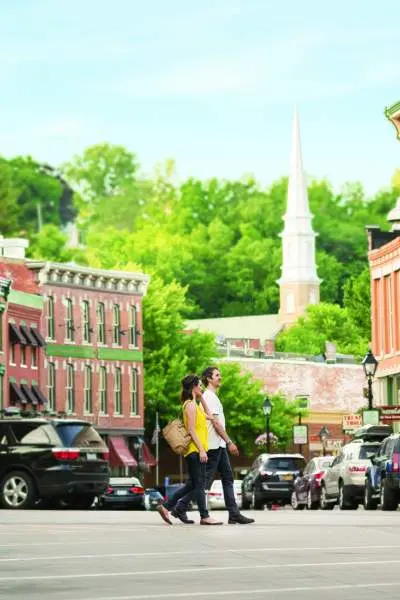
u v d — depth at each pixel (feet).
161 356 418.51
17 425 154.40
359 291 506.07
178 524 102.94
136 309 405.80
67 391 378.94
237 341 623.36
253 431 435.94
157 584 57.77
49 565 66.03
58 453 152.56
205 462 101.19
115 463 390.42
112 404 393.29
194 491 103.09
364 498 185.98
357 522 108.47
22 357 357.00
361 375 512.63
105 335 393.50
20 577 60.59
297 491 217.36
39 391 363.56
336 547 76.33
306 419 497.46
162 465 426.51
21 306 355.97
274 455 232.94
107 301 394.93
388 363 284.82
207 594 54.03
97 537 85.15
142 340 408.67
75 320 382.22
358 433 215.72
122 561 67.92
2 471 153.89
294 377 501.56
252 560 68.08
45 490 152.66
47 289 372.79
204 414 101.86
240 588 55.98
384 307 287.69
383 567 64.44
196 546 77.15
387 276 287.07
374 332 294.46
